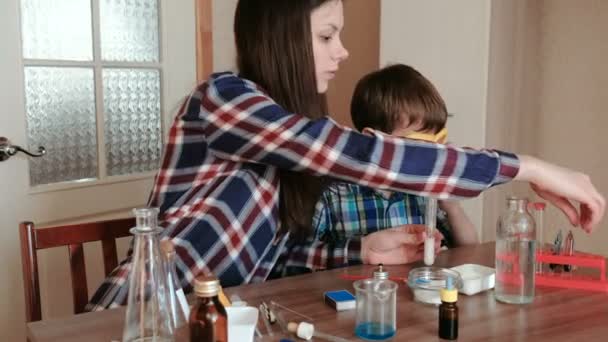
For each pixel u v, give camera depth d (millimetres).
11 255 1766
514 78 2240
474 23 2115
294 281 1058
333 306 930
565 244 1176
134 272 764
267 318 873
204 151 1085
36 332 842
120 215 2037
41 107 1827
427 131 1447
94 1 1907
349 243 1218
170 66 2129
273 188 1109
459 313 911
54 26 1834
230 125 945
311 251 1203
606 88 2111
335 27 1081
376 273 958
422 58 2273
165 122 2137
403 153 922
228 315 799
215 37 2348
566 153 2230
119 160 2047
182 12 2146
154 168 2152
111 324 872
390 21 2354
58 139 1874
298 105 1073
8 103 1719
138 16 2045
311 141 912
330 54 1094
